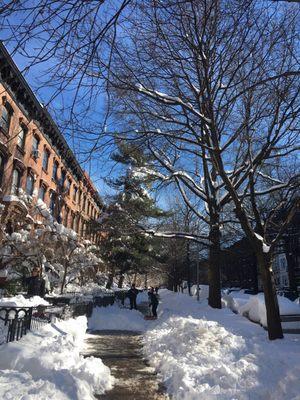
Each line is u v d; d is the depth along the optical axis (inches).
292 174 677.9
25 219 892.0
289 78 441.7
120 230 918.4
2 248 809.5
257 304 588.7
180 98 490.9
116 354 429.1
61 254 957.8
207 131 476.7
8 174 961.5
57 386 245.6
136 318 783.7
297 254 1235.2
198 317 652.1
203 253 1667.1
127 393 279.3
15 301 500.4
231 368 297.0
